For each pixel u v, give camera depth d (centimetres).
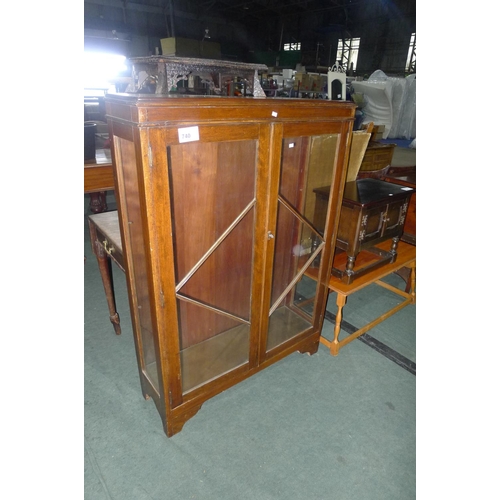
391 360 175
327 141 133
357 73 1134
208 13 1161
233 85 126
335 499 114
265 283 130
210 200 121
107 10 982
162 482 117
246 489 116
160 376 119
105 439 130
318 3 1091
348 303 221
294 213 132
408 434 137
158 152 88
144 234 97
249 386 157
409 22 976
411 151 605
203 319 146
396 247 182
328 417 143
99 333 185
